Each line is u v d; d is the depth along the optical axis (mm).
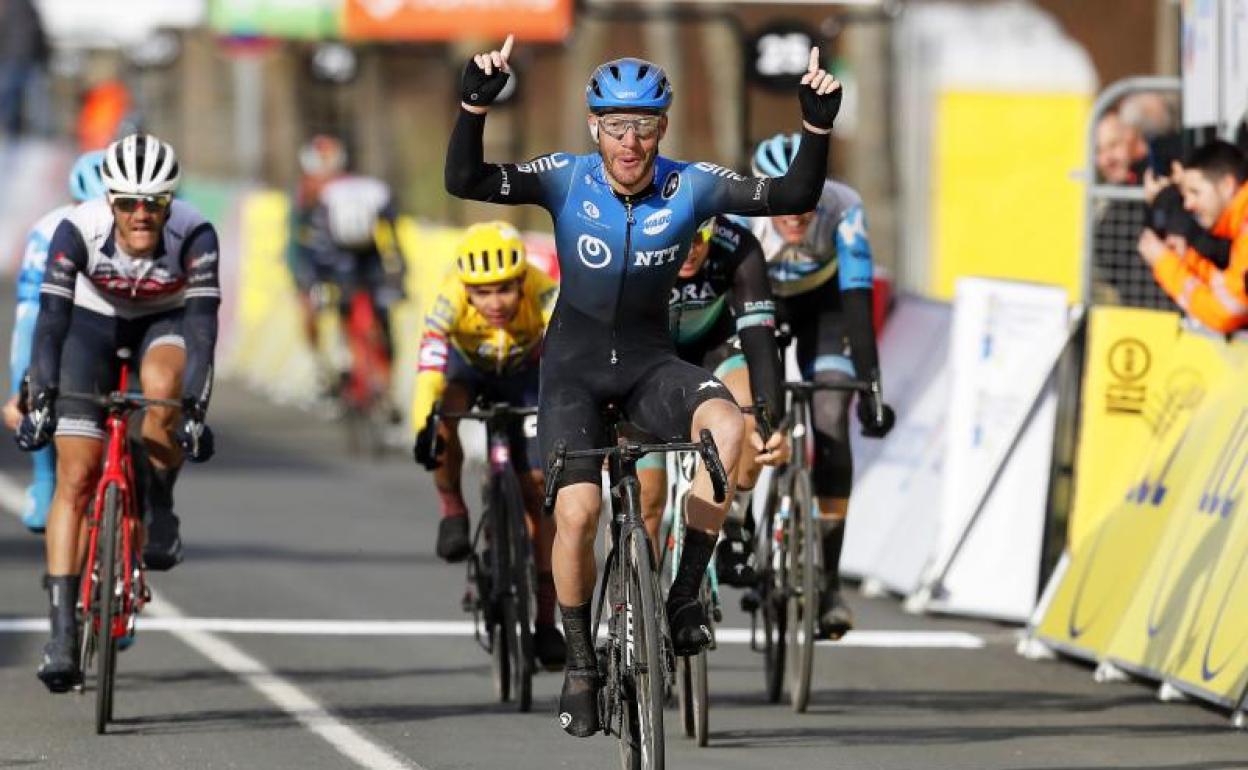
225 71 110125
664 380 21859
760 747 24469
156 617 32375
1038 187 54312
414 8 68250
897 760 23672
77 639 25469
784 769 23203
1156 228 33719
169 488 26578
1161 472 29938
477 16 68000
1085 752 24188
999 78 54438
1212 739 25031
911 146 54625
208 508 43938
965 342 34188
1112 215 35312
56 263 25406
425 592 34906
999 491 33906
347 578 36031
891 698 27719
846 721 26125
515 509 26500
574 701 21469
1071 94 54406
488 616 27219
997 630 33062
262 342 69875
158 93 115062
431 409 26703
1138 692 28203
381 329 53344
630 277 21766
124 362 26953
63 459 25578
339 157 55188
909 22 55062
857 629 32938
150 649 30031
